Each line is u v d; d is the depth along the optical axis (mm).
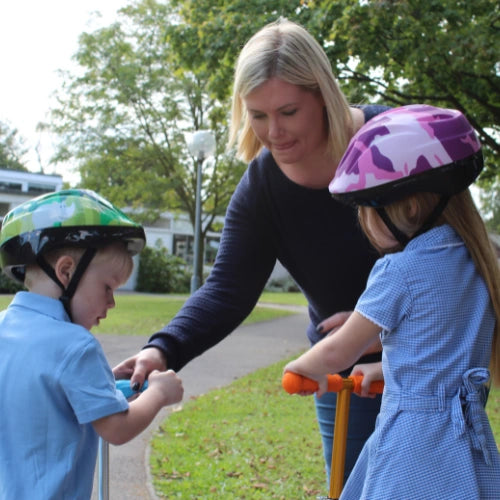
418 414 1637
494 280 1747
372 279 1763
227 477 4383
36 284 1751
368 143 1758
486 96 9906
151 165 19891
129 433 1684
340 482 2059
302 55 2016
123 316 14164
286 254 2520
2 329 1697
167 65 18656
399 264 1721
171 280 27047
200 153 11789
